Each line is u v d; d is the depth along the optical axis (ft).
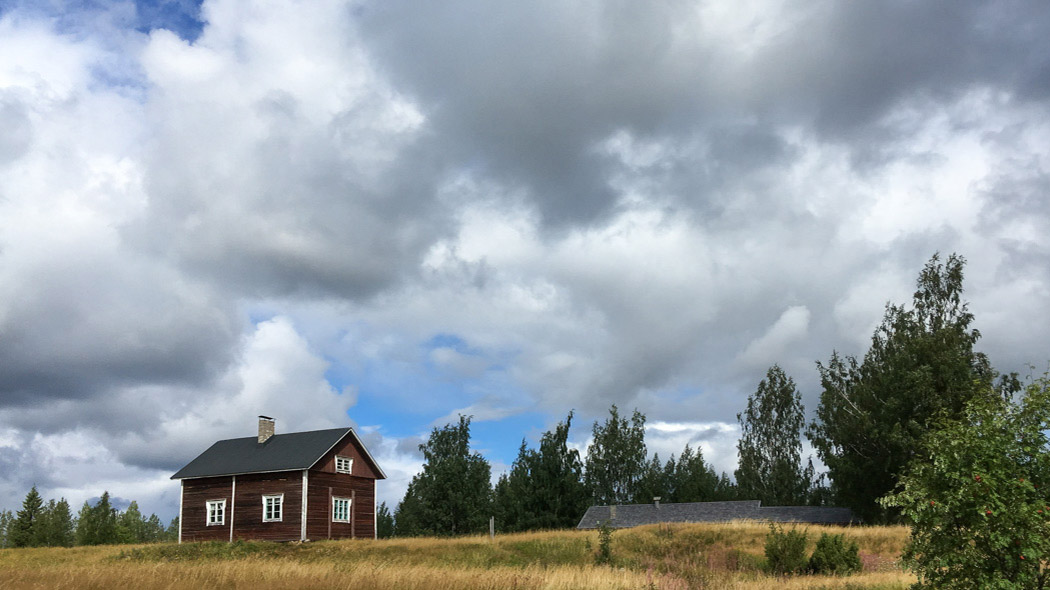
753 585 72.28
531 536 131.44
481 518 174.70
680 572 76.48
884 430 157.89
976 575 36.83
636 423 276.21
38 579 68.08
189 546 122.42
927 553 39.01
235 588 65.57
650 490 263.49
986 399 40.60
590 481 269.23
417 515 181.37
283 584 67.15
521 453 197.47
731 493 269.85
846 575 89.15
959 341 171.42
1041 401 37.99
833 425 190.90
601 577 72.02
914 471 40.60
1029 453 37.70
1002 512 35.99
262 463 149.48
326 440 153.38
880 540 119.14
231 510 149.69
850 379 201.16
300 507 143.43
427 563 97.96
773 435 265.75
